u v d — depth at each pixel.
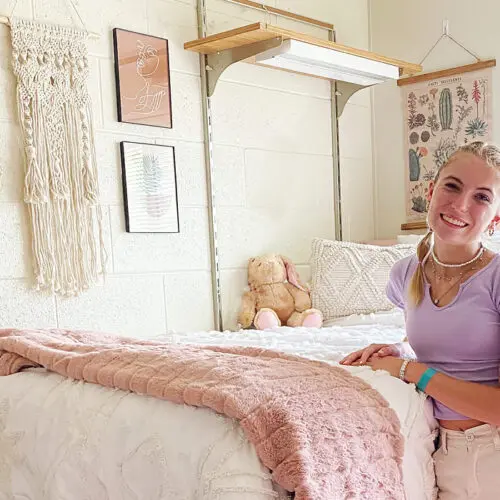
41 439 1.34
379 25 3.07
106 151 2.09
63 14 1.99
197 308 2.36
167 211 2.25
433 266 1.32
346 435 1.03
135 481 1.14
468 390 1.20
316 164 2.85
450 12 2.83
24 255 1.87
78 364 1.36
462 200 1.22
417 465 1.22
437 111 2.88
